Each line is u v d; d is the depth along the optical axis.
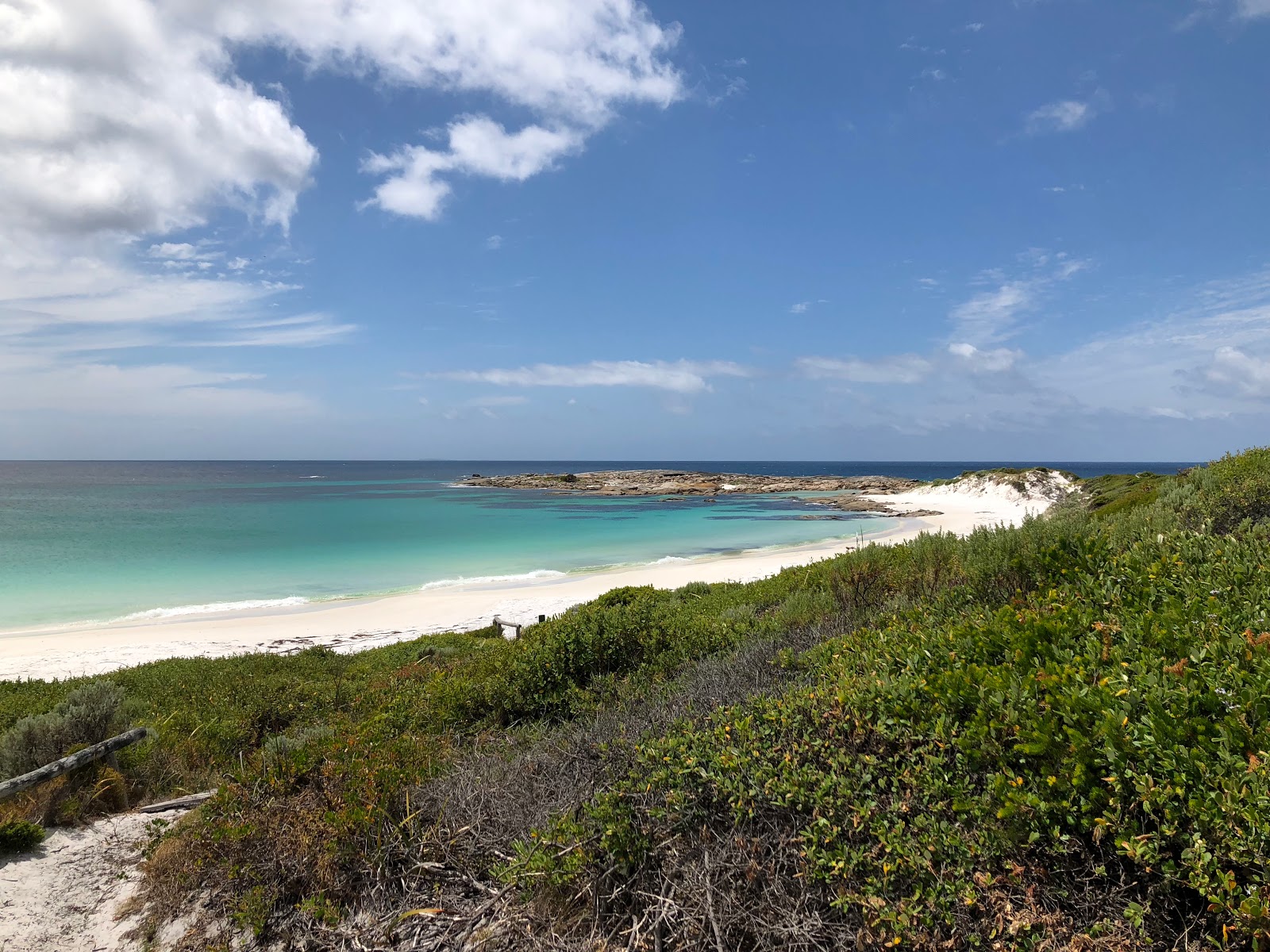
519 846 3.43
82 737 6.64
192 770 7.25
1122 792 2.42
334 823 3.92
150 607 26.97
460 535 51.62
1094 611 4.05
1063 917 2.29
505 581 32.53
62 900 4.48
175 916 4.07
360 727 6.59
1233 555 4.51
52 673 17.14
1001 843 2.51
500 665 7.39
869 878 2.59
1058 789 2.59
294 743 6.66
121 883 4.66
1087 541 5.40
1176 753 2.44
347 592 30.27
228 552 41.59
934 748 3.13
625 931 3.00
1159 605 4.05
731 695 4.88
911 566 8.03
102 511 67.44
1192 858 2.11
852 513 68.69
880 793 3.06
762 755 3.40
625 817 3.32
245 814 4.32
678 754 3.60
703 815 3.28
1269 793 2.13
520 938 3.22
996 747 2.87
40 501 81.19
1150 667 3.14
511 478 125.75
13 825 5.21
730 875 2.93
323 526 56.06
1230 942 2.08
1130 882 2.31
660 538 50.31
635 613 7.93
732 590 14.95
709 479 121.25
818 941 2.59
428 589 30.59
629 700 5.55
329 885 3.77
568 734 5.14
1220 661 3.04
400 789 4.45
